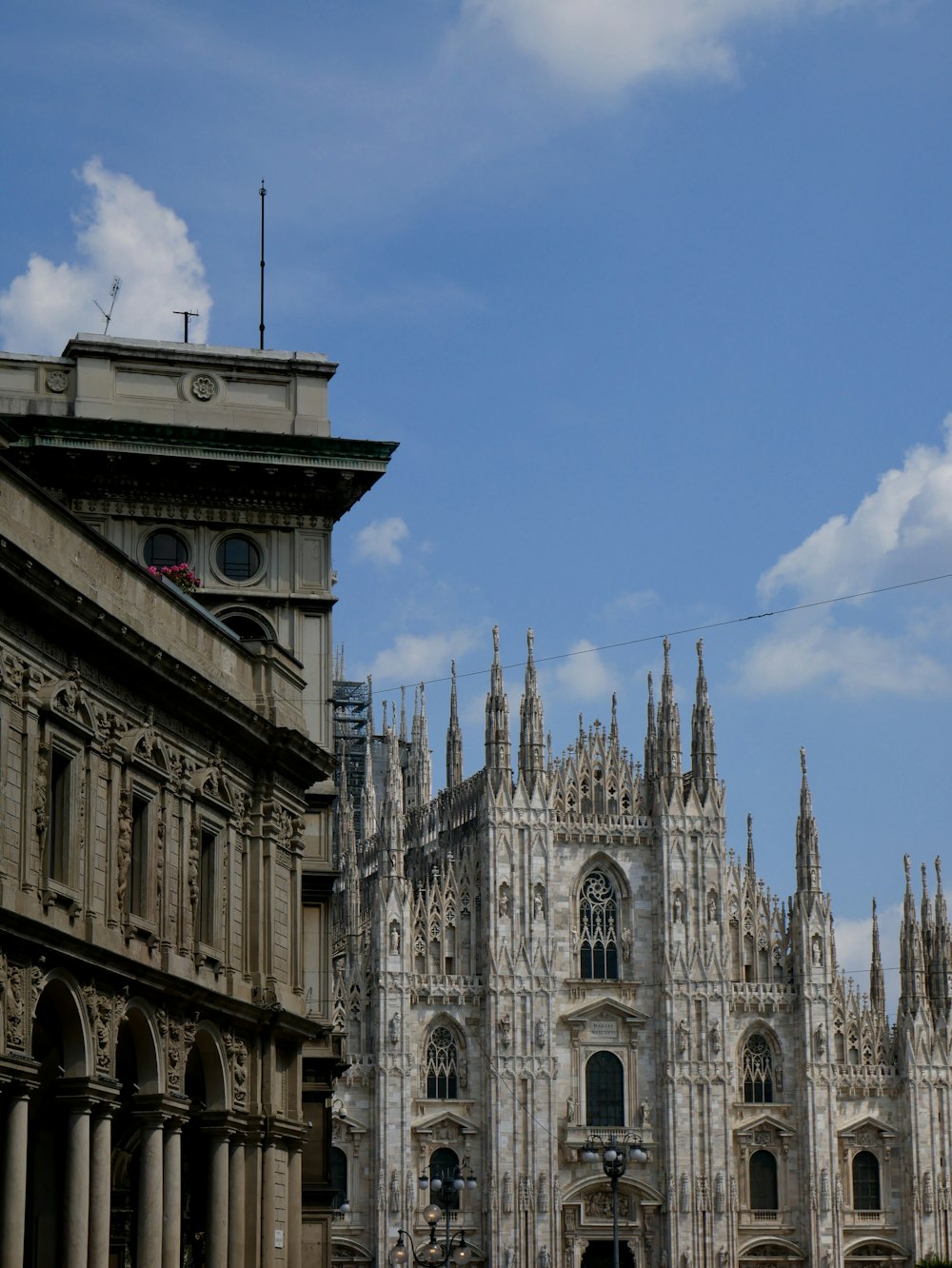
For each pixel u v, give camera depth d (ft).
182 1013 185.26
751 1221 490.49
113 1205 196.34
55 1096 163.12
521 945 486.38
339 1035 274.36
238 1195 200.85
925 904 519.60
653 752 508.12
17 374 256.52
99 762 171.12
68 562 169.07
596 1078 491.31
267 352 263.70
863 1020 510.17
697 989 494.59
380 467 258.37
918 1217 496.64
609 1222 483.10
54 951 156.66
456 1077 483.10
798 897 505.25
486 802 491.72
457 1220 473.26
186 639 197.98
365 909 540.11
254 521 258.16
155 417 258.57
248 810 210.38
